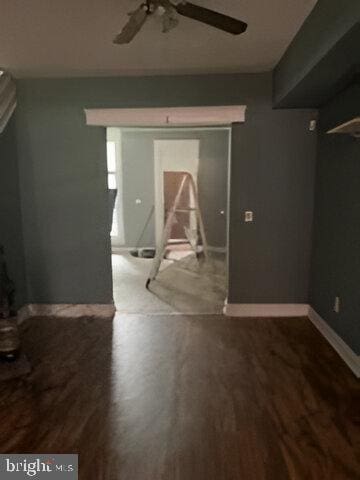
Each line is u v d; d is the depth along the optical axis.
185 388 2.52
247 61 3.22
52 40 2.73
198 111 3.60
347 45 1.94
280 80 3.21
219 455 1.90
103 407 2.31
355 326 2.71
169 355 3.00
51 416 2.23
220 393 2.46
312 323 3.65
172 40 2.73
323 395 2.43
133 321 3.73
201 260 6.27
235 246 3.79
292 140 3.61
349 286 2.83
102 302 3.92
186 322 3.69
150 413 2.25
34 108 3.68
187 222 6.67
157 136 6.75
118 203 7.04
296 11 2.31
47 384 2.58
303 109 3.55
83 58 3.11
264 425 2.13
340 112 2.99
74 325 3.65
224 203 6.65
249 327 3.56
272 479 1.75
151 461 1.86
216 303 4.22
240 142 3.64
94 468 1.82
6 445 1.98
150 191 6.97
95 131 3.71
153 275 5.05
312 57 2.31
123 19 2.40
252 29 2.56
